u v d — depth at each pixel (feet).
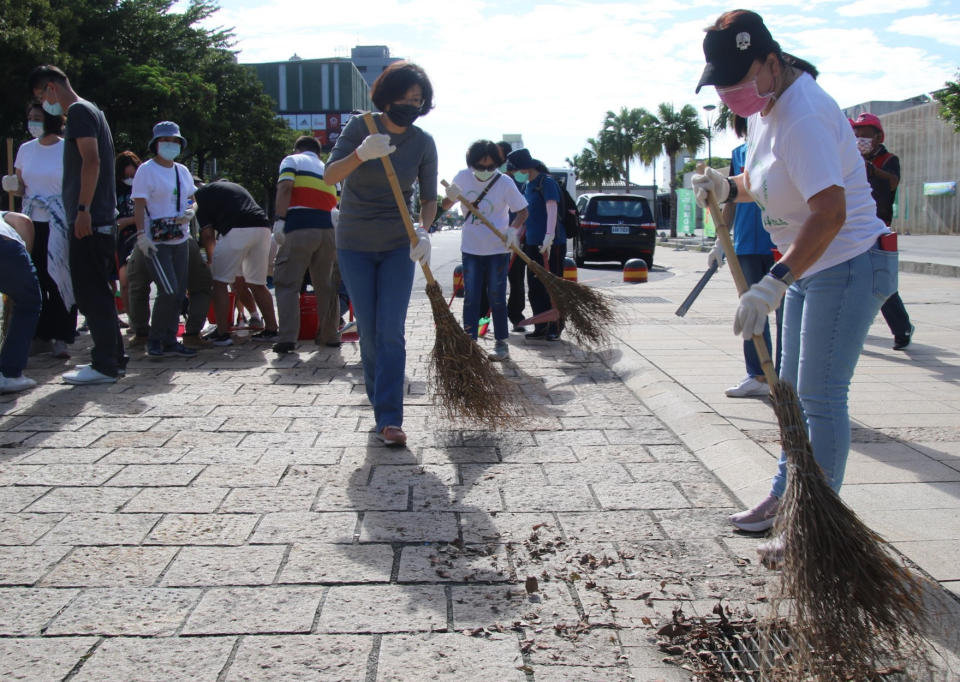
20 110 77.66
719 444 13.70
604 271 61.82
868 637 7.31
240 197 24.04
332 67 253.65
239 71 126.11
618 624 8.30
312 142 22.98
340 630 8.12
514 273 27.71
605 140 207.00
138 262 23.44
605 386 19.11
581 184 230.48
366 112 14.25
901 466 12.67
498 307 22.39
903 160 133.08
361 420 15.85
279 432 14.98
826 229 8.64
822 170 8.68
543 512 11.21
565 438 14.74
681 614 8.39
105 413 16.15
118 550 9.89
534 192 26.16
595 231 65.87
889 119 135.74
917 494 11.48
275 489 11.99
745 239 17.66
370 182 14.26
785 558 7.69
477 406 14.23
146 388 18.44
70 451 13.69
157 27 106.01
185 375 19.95
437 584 9.13
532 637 8.05
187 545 10.04
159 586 9.00
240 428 15.20
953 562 9.30
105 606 8.54
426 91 14.14
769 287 8.48
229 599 8.71
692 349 23.07
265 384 18.99
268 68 254.88
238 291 26.96
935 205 126.41
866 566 7.43
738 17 8.98
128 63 95.55
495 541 10.25
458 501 11.59
